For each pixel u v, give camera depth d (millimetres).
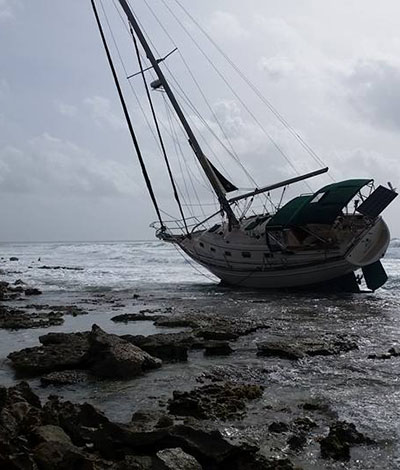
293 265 29250
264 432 8031
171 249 98125
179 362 12906
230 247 31422
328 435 7734
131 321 19344
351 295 28781
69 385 10945
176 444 6773
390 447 7484
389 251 67188
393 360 12883
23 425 7211
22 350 13352
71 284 37156
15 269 54906
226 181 33062
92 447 6961
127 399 9945
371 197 28641
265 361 12906
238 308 23234
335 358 13164
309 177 32031
